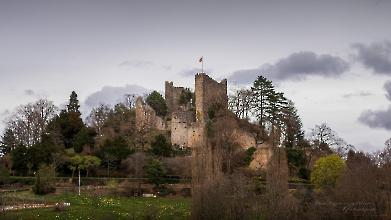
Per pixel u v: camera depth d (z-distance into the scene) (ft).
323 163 375.25
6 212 263.08
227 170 397.60
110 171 415.64
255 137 473.26
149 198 360.07
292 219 287.07
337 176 360.28
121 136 474.49
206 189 287.89
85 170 407.44
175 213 303.68
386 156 432.25
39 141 471.62
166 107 555.28
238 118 501.56
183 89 572.51
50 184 354.13
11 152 435.12
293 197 308.40
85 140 446.19
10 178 378.32
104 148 427.33
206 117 495.00
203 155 300.61
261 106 515.09
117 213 289.33
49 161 407.44
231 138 442.50
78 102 549.13
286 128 495.41
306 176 421.18
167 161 418.72
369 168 338.95
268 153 393.29
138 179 390.42
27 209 275.59
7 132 493.36
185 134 483.51
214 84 520.01
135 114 530.27
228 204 285.64
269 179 298.97
